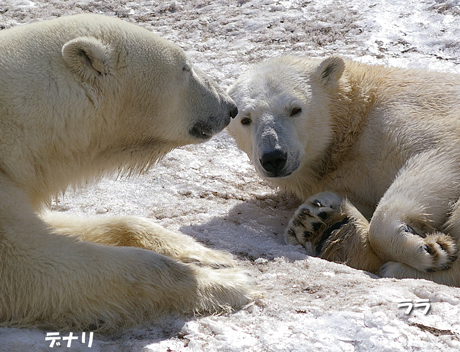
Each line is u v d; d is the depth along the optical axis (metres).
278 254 7.12
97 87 6.09
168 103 6.52
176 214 8.68
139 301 5.63
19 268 5.39
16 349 5.05
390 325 5.11
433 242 6.61
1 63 5.89
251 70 9.12
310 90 8.50
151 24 15.50
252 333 5.20
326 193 7.70
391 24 13.80
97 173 6.82
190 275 5.85
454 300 5.57
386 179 7.84
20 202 5.79
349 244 7.18
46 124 5.93
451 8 13.96
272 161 7.84
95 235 6.87
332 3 15.35
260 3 15.90
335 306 5.53
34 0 16.81
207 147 10.63
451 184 7.10
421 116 7.73
